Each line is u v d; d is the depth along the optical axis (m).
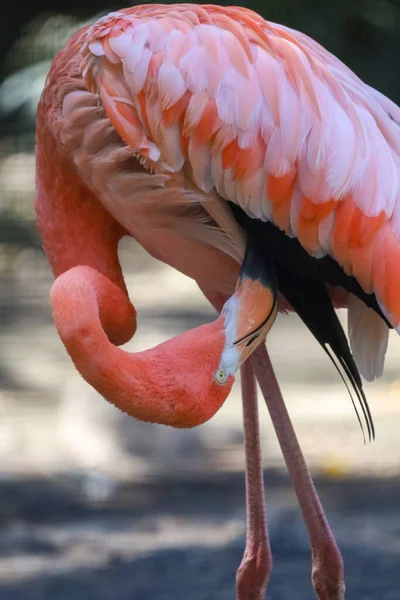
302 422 14.73
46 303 25.22
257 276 6.43
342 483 12.22
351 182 6.05
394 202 6.09
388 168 6.13
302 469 6.97
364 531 10.72
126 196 6.53
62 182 6.78
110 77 6.28
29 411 15.31
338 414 15.12
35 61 23.78
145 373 5.77
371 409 15.36
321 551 6.96
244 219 6.41
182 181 6.36
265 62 6.15
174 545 10.55
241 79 6.11
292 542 10.55
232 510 11.54
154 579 9.70
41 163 6.83
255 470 7.18
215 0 12.32
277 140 6.10
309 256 6.38
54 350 19.92
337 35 12.82
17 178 30.75
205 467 12.95
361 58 12.97
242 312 6.29
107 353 5.71
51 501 11.89
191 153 6.20
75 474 12.73
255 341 6.29
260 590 7.16
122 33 6.26
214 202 6.40
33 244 30.36
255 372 6.96
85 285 5.88
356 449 13.43
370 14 12.82
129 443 13.55
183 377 5.85
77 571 9.97
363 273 6.17
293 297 6.64
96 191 6.64
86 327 5.71
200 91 6.11
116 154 6.39
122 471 12.84
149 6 6.53
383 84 12.99
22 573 9.91
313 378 17.50
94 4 21.09
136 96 6.21
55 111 6.61
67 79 6.51
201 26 6.24
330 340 6.79
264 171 6.15
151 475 12.72
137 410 5.77
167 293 26.14
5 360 18.95
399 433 14.10
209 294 7.21
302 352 19.84
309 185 6.09
